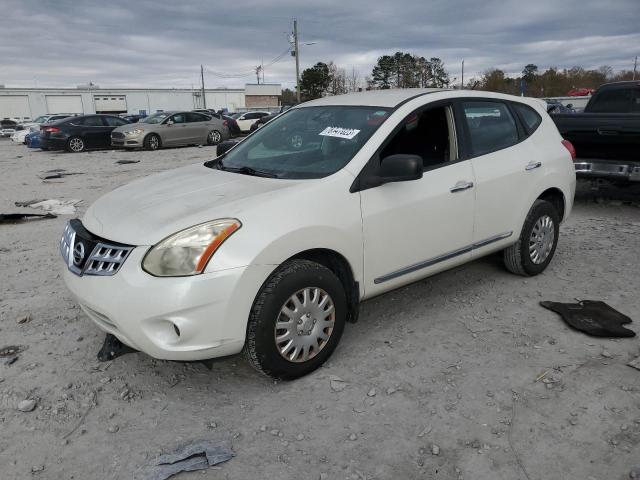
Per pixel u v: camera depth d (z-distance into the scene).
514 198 4.45
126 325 2.86
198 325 2.83
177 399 3.11
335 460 2.59
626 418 2.86
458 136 4.11
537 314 4.13
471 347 3.63
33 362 3.52
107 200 3.62
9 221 7.59
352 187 3.38
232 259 2.86
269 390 3.18
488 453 2.62
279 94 73.12
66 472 2.54
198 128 21.22
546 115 5.09
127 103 65.31
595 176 7.19
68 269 3.24
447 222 3.92
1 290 4.80
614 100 8.74
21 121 50.56
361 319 4.09
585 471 2.50
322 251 3.30
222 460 2.59
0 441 2.76
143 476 2.50
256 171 3.73
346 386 3.19
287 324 3.11
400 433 2.78
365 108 3.94
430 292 4.58
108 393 3.18
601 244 5.91
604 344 3.64
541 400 3.03
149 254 2.85
